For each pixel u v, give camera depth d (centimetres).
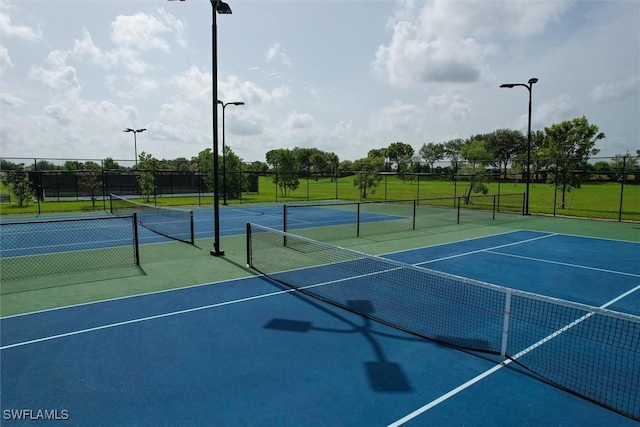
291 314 693
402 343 579
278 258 1146
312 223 1950
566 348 564
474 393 448
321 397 438
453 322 659
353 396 440
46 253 1206
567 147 3159
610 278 941
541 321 665
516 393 448
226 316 683
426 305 741
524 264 1081
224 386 459
